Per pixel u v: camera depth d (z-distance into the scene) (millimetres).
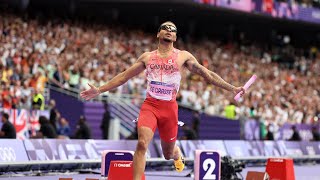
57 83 26812
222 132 31812
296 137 30906
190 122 30578
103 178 12250
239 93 9625
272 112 35594
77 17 37531
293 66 46094
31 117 23031
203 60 38281
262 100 36062
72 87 27188
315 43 52312
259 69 41719
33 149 18312
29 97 24547
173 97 9523
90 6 38594
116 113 28266
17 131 22453
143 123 9273
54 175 17766
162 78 9430
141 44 36500
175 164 10945
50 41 30156
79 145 19922
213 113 32250
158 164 22000
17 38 28906
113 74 30078
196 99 31844
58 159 18984
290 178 13812
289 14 43156
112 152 12312
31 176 17172
